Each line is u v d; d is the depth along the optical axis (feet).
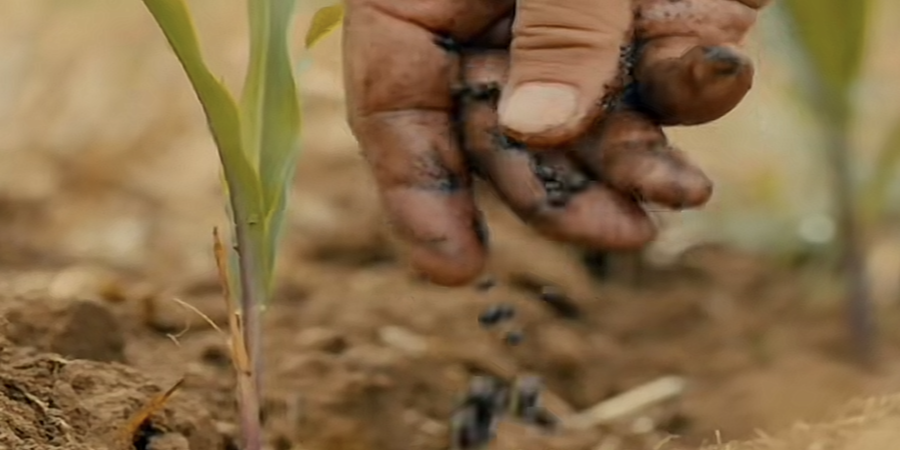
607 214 1.52
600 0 1.46
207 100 1.67
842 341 2.68
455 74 1.60
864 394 2.37
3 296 1.93
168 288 2.53
